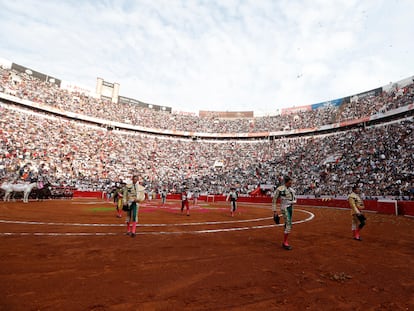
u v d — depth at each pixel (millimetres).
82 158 38844
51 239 6723
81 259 4984
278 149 49188
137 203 7738
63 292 3408
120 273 4254
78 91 53156
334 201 26562
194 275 4277
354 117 44000
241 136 56750
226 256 5562
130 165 43250
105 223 10141
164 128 57062
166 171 45156
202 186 41406
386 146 32156
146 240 7012
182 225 10273
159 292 3523
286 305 3242
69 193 28594
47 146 36188
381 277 4430
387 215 17359
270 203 33219
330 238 8148
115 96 59469
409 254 6152
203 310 3021
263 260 5332
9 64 44000
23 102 40000
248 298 3424
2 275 3963
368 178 28953
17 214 12008
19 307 2936
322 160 38844
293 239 7840
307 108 57562
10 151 30719
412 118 33875
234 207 15344
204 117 65062
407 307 3289
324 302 3371
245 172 44344
